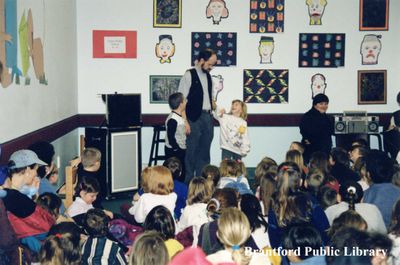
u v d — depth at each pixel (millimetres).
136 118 7414
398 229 3076
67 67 7781
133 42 8711
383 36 8945
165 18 8711
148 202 4281
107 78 8734
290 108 8961
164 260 2609
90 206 4441
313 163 5070
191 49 8773
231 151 7309
